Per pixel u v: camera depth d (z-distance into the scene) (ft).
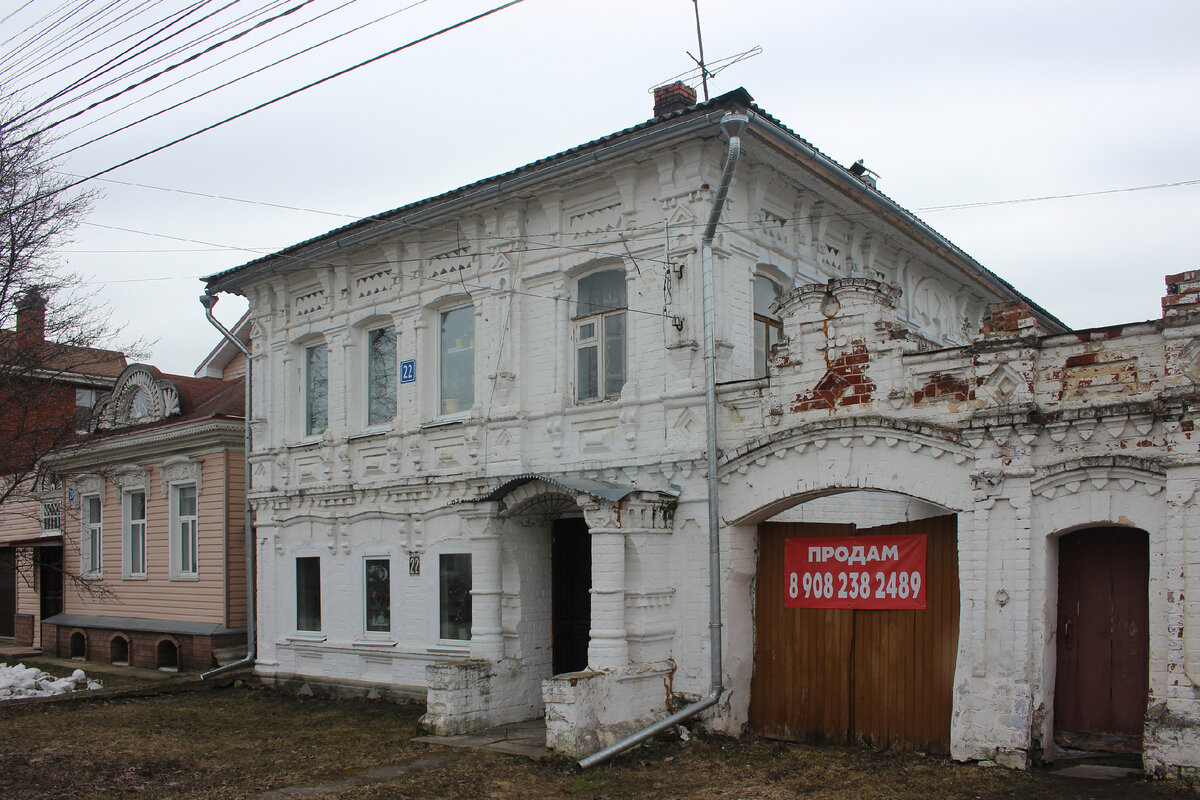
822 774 33.12
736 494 39.58
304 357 62.23
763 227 44.98
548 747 36.65
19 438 71.15
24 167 65.77
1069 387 32.24
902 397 35.68
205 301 64.18
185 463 70.59
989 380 33.71
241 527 67.72
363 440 55.88
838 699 37.78
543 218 47.91
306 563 59.62
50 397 78.48
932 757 34.55
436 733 42.11
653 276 43.04
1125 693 32.30
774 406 38.99
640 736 36.45
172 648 70.54
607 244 44.80
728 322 41.75
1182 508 29.40
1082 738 32.83
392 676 52.85
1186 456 29.48
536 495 42.27
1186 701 28.73
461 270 51.42
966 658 33.27
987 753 32.17
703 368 40.68
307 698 55.93
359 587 55.52
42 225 68.08
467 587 49.55
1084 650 33.14
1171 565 29.43
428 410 53.01
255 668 61.26
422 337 53.11
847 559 38.24
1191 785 28.17
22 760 40.06
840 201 47.91
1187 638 28.94
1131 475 30.58
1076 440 31.83
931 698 35.40
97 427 80.79
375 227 53.42
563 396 46.16
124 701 56.13
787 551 39.88
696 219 41.47
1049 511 32.19
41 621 84.64
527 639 45.78
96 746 43.09
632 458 42.80
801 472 37.83
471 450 49.29
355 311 57.21
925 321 59.21
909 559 36.70
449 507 50.29
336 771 37.09
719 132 40.27
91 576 80.18
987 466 33.24
